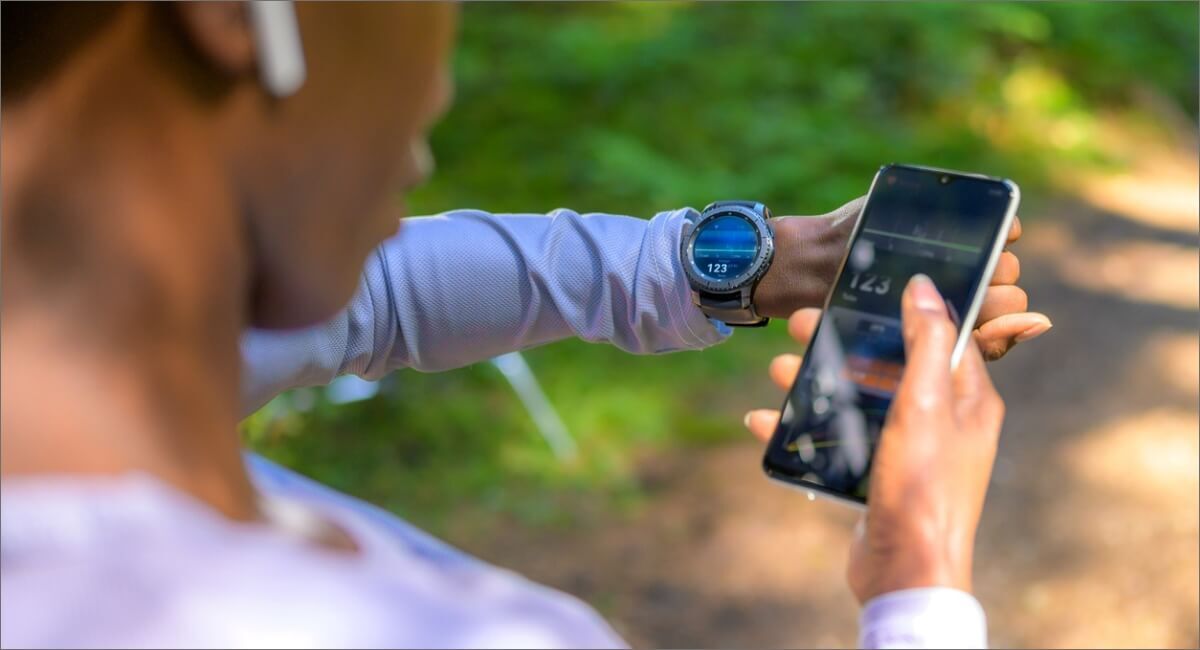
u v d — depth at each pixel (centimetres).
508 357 369
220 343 43
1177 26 735
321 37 43
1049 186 559
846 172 532
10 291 41
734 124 550
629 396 371
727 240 101
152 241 42
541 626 42
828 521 318
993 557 307
